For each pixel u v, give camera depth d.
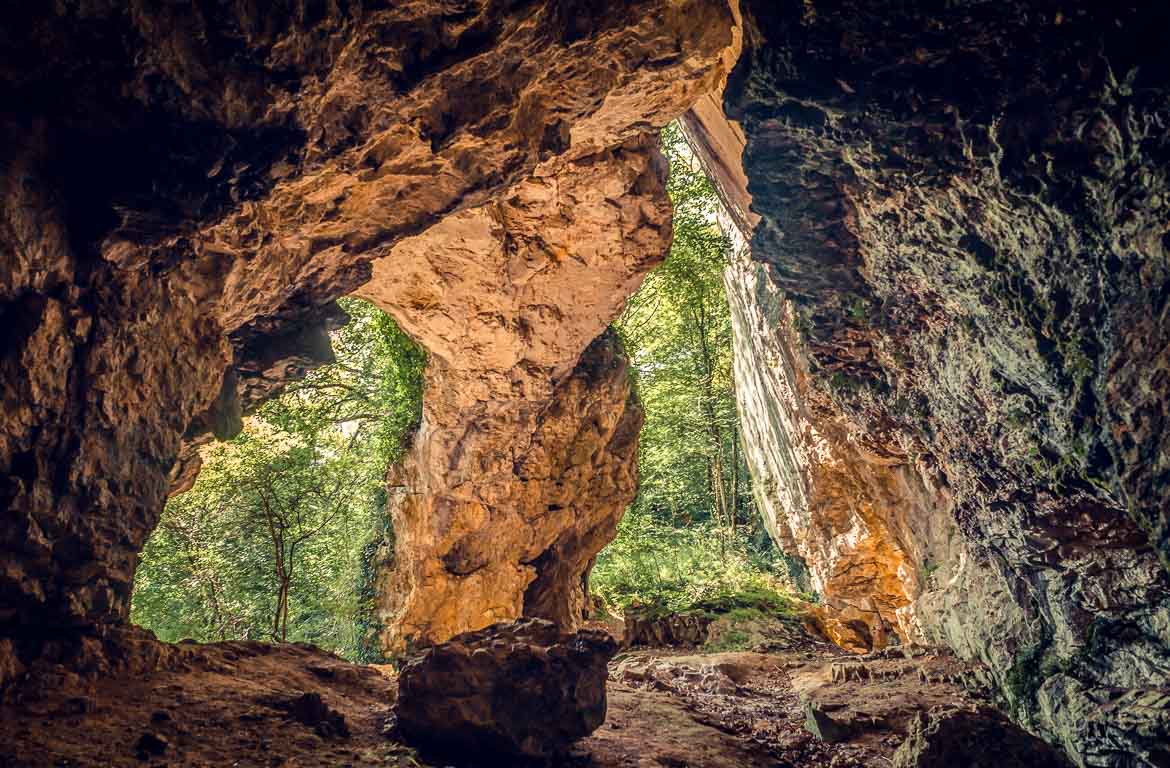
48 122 4.79
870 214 5.94
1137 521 4.29
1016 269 5.16
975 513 7.32
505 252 12.28
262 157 5.39
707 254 19.97
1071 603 6.32
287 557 14.52
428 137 6.25
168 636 13.63
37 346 4.88
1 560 4.84
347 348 17.31
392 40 5.32
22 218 4.74
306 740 5.25
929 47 4.55
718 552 20.59
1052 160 4.46
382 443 15.64
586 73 6.68
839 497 15.16
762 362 17.67
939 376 6.72
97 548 5.43
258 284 7.14
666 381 23.45
